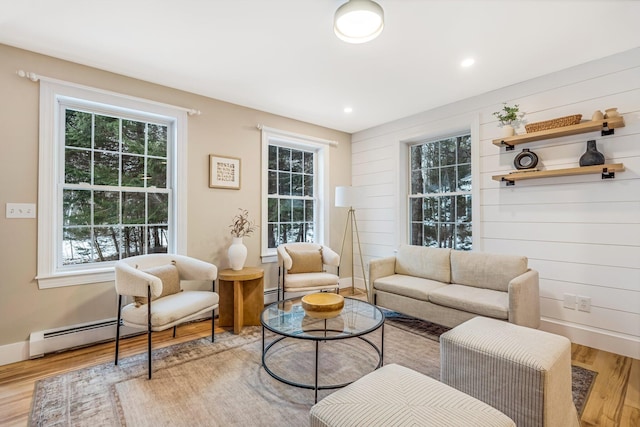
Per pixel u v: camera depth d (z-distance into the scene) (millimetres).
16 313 2387
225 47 2428
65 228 2664
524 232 3025
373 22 1928
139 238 3039
